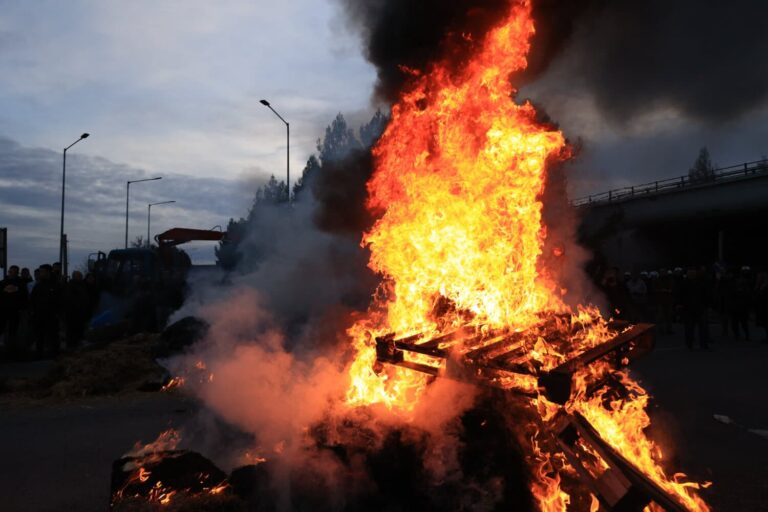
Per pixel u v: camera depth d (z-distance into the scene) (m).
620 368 3.40
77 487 4.12
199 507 2.90
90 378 7.19
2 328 10.73
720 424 5.61
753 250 36.16
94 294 12.73
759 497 3.80
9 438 5.36
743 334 14.09
